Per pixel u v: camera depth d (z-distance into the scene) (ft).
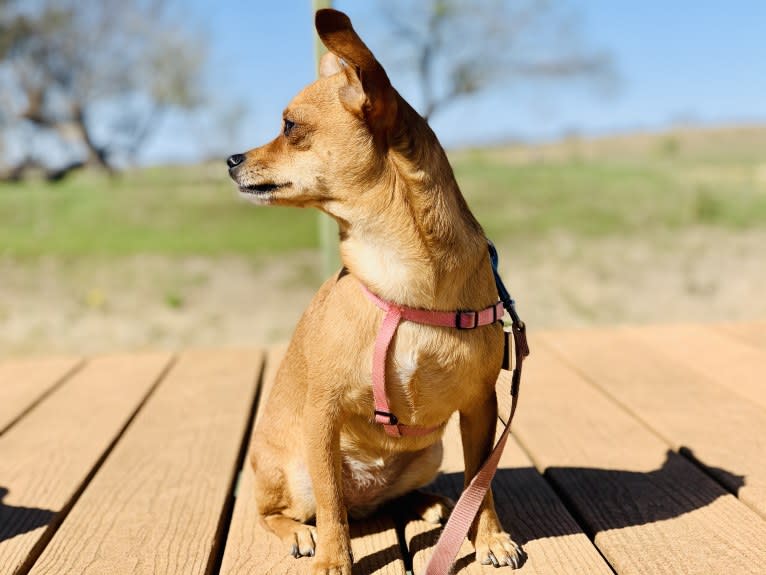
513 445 3.36
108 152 29.58
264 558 2.61
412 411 2.51
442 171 2.48
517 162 21.75
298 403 2.71
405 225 2.42
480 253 2.49
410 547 2.66
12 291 8.74
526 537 2.65
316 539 2.64
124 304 8.09
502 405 2.69
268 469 2.76
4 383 4.45
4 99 27.96
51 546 2.68
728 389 3.76
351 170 2.49
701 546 2.52
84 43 28.22
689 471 3.00
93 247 10.81
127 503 2.96
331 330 2.46
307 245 10.57
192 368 4.60
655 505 2.77
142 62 28.76
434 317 2.41
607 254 9.52
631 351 4.45
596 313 7.14
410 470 2.79
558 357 4.43
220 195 15.53
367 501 2.82
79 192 16.44
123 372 4.58
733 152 24.30
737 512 2.69
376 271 2.44
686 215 11.53
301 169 2.56
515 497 2.91
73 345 6.78
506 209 12.49
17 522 2.83
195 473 3.18
